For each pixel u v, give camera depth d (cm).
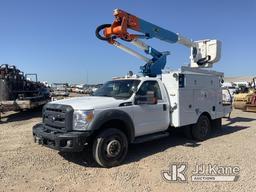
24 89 1579
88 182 559
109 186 539
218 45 1069
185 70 855
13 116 1508
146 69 920
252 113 1764
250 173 601
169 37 974
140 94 738
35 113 1645
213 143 878
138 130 726
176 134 987
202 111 920
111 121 672
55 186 540
